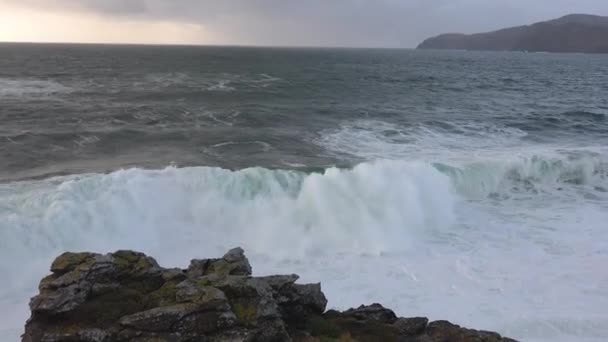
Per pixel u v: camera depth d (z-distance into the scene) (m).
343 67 123.75
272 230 17.22
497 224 18.58
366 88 68.69
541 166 23.39
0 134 29.86
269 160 26.81
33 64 94.94
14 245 14.58
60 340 8.34
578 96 64.56
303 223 17.67
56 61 107.88
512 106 51.22
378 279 14.35
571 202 21.05
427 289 13.84
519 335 11.80
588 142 32.09
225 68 102.31
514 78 100.38
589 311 12.77
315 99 53.28
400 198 18.81
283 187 19.11
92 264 9.84
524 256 15.88
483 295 13.55
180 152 28.16
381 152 28.50
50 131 31.39
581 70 137.38
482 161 23.23
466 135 33.72
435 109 47.22
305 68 113.75
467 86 77.88
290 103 49.06
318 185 18.64
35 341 8.35
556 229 18.08
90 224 16.05
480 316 12.54
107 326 8.68
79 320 8.78
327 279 14.32
